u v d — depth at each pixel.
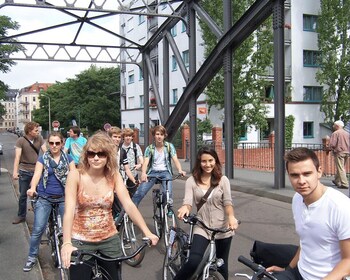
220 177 4.12
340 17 29.12
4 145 56.47
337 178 11.39
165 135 6.91
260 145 23.00
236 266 5.38
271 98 31.47
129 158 7.09
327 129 33.97
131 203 3.36
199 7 14.90
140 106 43.22
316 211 2.51
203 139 23.23
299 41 32.81
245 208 9.37
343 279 2.35
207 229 3.94
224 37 13.09
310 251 2.57
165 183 6.63
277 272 2.80
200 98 31.23
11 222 7.79
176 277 3.96
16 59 19.16
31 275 4.93
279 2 10.66
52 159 5.34
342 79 30.19
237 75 25.91
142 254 5.41
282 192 10.41
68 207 3.21
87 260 3.24
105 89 60.09
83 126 58.81
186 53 34.62
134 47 20.59
